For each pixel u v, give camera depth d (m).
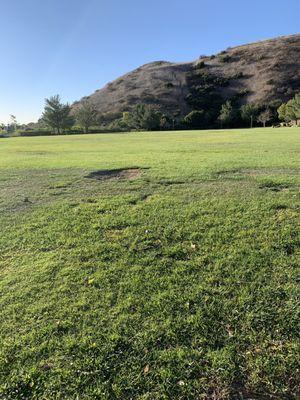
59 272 4.61
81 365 3.19
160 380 3.01
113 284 4.29
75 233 5.73
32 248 5.34
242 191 7.25
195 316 3.69
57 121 63.09
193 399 2.85
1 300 4.11
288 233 5.18
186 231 5.49
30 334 3.56
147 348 3.33
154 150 16.25
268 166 9.82
